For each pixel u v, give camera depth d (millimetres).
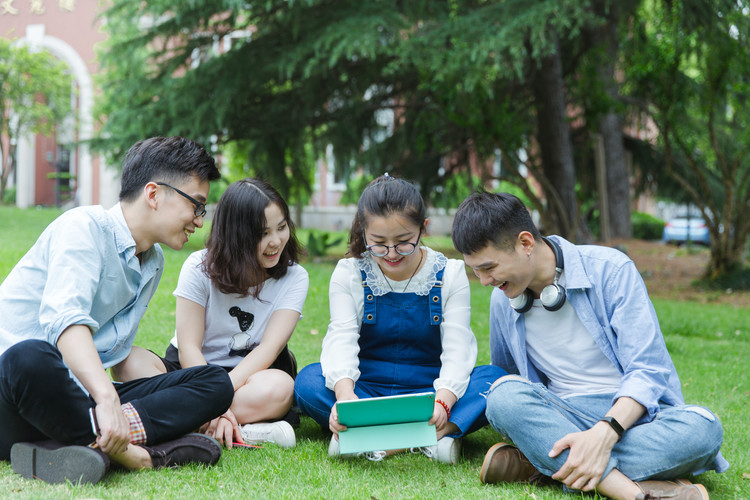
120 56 11133
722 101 10797
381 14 9312
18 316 2393
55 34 26141
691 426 2234
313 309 6578
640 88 10047
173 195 2482
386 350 2977
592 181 15430
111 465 2357
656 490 2158
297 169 13125
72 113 26984
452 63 8609
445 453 2637
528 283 2494
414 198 2639
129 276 2572
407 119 12336
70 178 31516
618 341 2484
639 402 2256
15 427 2324
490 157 11414
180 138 2553
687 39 9414
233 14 10320
